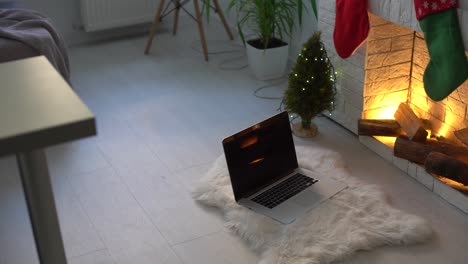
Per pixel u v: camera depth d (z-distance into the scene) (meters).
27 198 1.04
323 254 2.19
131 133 3.19
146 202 2.61
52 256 1.08
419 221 2.35
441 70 2.36
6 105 0.93
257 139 2.56
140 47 4.37
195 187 2.63
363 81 2.96
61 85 1.00
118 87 3.73
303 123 3.14
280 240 2.26
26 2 4.17
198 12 4.03
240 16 4.44
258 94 3.63
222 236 2.38
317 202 2.47
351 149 3.01
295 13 3.80
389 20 2.61
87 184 2.74
